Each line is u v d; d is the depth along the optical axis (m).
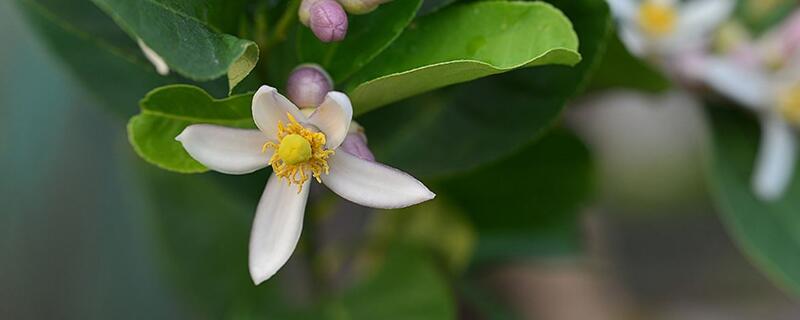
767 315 0.93
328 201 0.50
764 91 0.52
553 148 0.51
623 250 0.92
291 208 0.42
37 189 0.59
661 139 0.92
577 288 0.61
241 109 0.41
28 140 0.59
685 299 0.94
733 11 0.54
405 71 0.42
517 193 0.52
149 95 0.41
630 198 0.93
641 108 0.91
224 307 0.53
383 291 0.51
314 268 0.51
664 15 0.52
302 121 0.41
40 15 0.47
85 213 0.60
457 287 0.54
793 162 0.52
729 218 0.51
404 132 0.47
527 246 0.53
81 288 0.60
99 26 0.46
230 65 0.39
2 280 0.59
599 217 0.66
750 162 0.52
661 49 0.52
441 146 0.47
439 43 0.43
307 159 0.41
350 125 0.42
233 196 0.49
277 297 0.52
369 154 0.42
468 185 0.52
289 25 0.43
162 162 0.42
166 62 0.40
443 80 0.41
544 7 0.42
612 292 0.66
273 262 0.42
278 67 0.44
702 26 0.52
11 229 0.59
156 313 0.60
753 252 0.51
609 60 0.48
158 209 0.53
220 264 0.53
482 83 0.46
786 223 0.52
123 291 0.60
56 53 0.47
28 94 0.59
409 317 0.51
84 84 0.47
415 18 0.43
